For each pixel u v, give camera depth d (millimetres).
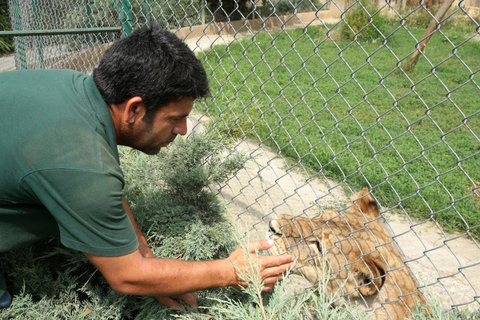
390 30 15117
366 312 2059
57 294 2520
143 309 2314
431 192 4816
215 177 2855
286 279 2049
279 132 6438
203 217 2750
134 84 1618
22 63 8141
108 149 1676
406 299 2283
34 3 6441
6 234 1825
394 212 4559
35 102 1578
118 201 1594
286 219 2549
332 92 9203
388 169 5441
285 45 14547
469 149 6293
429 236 4117
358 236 2330
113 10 3955
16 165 1535
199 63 1784
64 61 5641
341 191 4859
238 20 17297
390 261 2307
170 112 1748
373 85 9820
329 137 6414
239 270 1881
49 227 1913
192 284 1806
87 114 1637
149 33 1689
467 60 12359
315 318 2279
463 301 3133
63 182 1500
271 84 9742
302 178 5141
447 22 15203
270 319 1896
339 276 2291
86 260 2482
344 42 14297
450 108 8344
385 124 7219
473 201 4688
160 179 2941
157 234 2535
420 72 11117
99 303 2406
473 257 3746
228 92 8539
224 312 2123
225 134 3344
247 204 4375
